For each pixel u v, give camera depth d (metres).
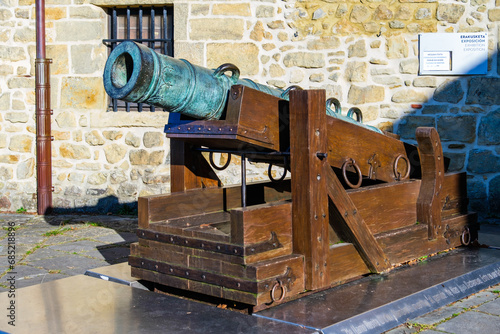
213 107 3.04
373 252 3.39
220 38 6.32
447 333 2.88
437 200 3.89
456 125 6.04
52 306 2.95
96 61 6.55
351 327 2.72
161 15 6.67
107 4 6.48
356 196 3.38
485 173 6.00
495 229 5.52
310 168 3.00
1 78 6.72
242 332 2.60
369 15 6.12
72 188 6.67
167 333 2.58
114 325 2.68
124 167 6.57
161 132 6.47
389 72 6.12
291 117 3.06
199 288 3.03
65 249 4.89
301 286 3.02
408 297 3.09
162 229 3.22
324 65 6.22
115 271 3.63
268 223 2.95
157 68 2.73
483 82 5.96
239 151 3.42
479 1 5.94
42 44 6.52
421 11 6.03
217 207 3.68
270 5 6.25
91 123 6.57
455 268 3.65
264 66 6.30
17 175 6.76
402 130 6.14
